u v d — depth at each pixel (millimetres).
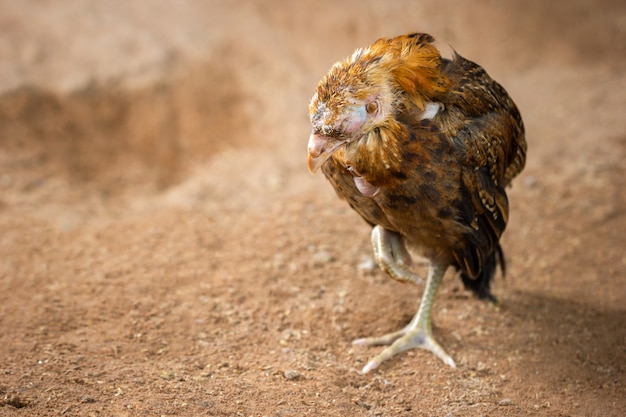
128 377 10242
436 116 9453
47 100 20234
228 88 21391
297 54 22984
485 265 12062
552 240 14828
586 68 22672
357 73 8977
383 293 13148
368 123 9086
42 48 21875
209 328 12008
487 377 11047
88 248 14555
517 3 25344
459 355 11531
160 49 22219
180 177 19375
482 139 9828
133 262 13984
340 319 12391
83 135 20062
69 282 13250
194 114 20766
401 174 9359
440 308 12781
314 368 10922
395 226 10320
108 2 24438
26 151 19016
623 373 11242
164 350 11289
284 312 12516
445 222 10000
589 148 18375
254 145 19781
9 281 13203
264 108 20641
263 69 22047
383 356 11219
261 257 14211
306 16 24750
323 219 15648
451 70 9906
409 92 9141
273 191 17031
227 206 16406
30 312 12180
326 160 9523
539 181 16859
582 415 10164
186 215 15961
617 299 13102
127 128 20500
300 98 20797
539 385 10883
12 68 20859
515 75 22469
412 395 10508
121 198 17906
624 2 25516
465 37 24047
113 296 12820
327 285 13367
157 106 20719
